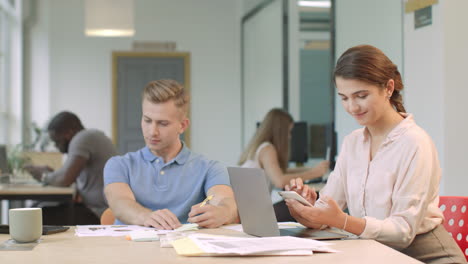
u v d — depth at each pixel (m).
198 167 2.17
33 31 7.85
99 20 6.02
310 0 7.59
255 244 1.36
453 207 1.91
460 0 3.10
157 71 8.12
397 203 1.64
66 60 7.96
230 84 8.35
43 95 7.86
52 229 1.71
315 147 6.48
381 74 1.64
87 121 7.99
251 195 1.60
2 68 6.53
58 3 7.95
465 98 3.10
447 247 1.64
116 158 2.18
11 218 1.52
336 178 1.92
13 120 7.03
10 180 4.45
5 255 1.33
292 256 1.28
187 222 2.10
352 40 4.42
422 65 3.25
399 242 1.58
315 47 7.96
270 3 6.72
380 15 3.90
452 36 3.10
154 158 2.15
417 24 3.29
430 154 1.66
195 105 8.26
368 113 1.66
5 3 6.64
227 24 8.37
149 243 1.50
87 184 3.91
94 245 1.47
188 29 8.28
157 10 8.22
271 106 6.75
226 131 8.31
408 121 1.72
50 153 5.35
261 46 7.13
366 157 1.79
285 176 3.72
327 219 1.54
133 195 2.10
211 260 1.24
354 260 1.23
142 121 2.12
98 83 8.02
